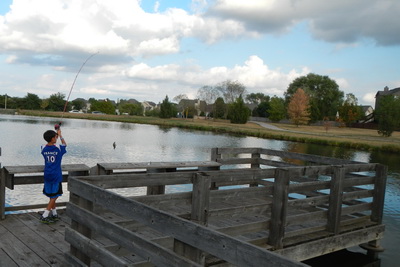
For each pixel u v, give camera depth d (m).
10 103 108.75
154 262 2.75
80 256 3.51
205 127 65.00
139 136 41.38
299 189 5.32
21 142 26.44
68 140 31.08
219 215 4.25
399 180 18.00
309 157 7.93
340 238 5.82
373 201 6.77
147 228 4.94
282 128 72.88
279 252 4.80
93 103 128.88
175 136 45.03
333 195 5.77
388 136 53.34
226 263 4.13
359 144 38.78
